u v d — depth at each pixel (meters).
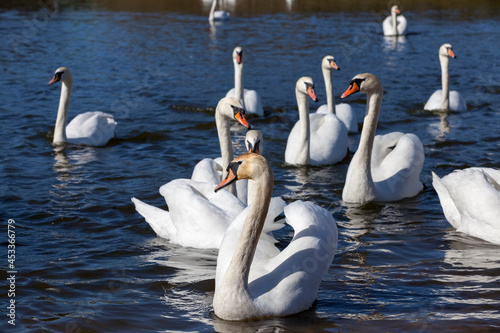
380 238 9.55
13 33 32.41
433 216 10.62
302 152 13.66
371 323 6.85
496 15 40.56
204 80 22.75
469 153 14.24
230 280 6.94
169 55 27.48
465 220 9.71
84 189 11.84
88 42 30.36
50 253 8.92
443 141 15.30
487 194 9.55
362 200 11.24
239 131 16.70
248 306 6.90
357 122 17.97
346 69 25.16
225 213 9.33
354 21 38.22
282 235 9.80
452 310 7.16
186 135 15.95
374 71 24.75
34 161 13.74
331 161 13.98
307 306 7.19
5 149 14.57
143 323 6.89
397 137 12.42
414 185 11.70
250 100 18.14
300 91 13.41
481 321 6.88
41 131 16.23
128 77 23.06
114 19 38.12
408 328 6.73
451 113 18.52
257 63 26.02
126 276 8.17
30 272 8.23
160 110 18.48
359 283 7.92
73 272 8.27
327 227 7.51
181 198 9.40
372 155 12.21
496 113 18.44
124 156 14.27
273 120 17.80
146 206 10.07
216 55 27.58
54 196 11.41
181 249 9.19
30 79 22.47
